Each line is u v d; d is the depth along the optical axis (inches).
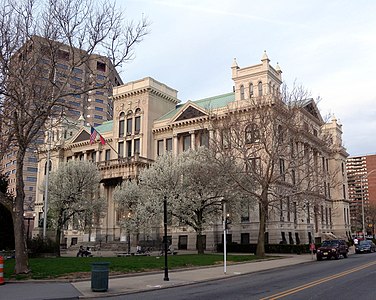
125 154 2640.3
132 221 1879.9
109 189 2632.9
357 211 4832.7
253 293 588.1
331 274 850.1
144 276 882.8
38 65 948.0
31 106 1132.5
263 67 2218.3
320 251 1437.0
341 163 3193.9
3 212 1450.5
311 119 2209.6
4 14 910.4
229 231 2170.3
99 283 643.5
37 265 1009.5
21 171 892.6
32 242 1460.4
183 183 1749.5
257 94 2209.6
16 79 911.0
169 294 617.6
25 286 711.7
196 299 547.5
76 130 3112.7
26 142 906.1
